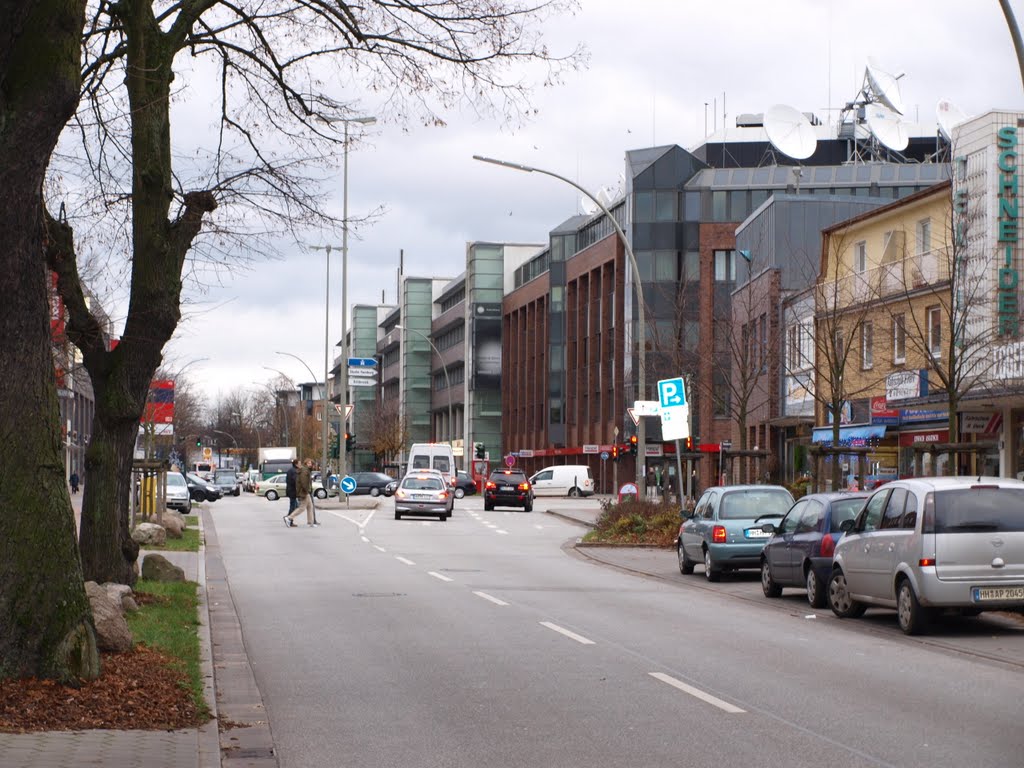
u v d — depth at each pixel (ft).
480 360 381.81
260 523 151.84
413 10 50.60
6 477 30.96
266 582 74.49
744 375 139.74
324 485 226.58
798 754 27.58
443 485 165.99
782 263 190.80
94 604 37.24
